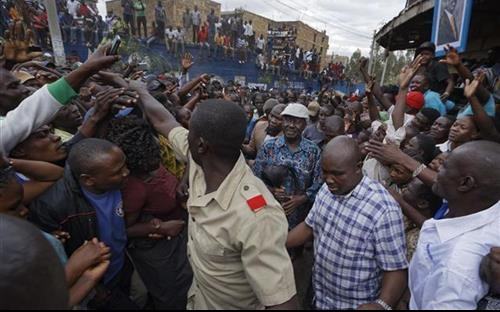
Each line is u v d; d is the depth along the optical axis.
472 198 1.25
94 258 1.26
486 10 6.04
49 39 9.67
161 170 1.86
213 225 1.22
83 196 1.50
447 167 1.31
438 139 3.15
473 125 2.50
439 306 1.15
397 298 1.43
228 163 1.25
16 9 8.75
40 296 0.64
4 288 0.61
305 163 2.88
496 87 4.46
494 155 1.22
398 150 2.03
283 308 1.12
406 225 1.94
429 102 4.13
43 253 0.69
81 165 1.41
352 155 1.52
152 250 1.75
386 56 10.60
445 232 1.28
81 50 10.52
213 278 1.29
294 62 23.66
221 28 18.44
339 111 6.03
